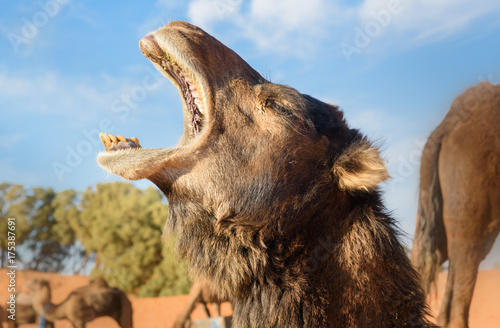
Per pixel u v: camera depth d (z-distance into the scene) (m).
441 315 1.57
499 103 1.48
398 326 0.82
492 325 2.15
